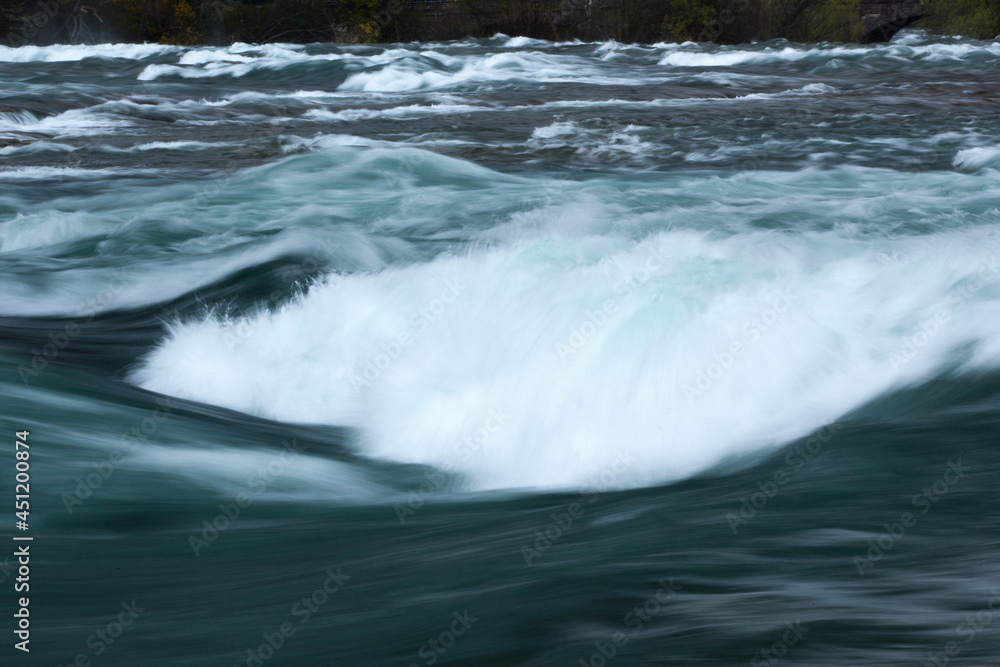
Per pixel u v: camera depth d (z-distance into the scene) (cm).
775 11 4169
